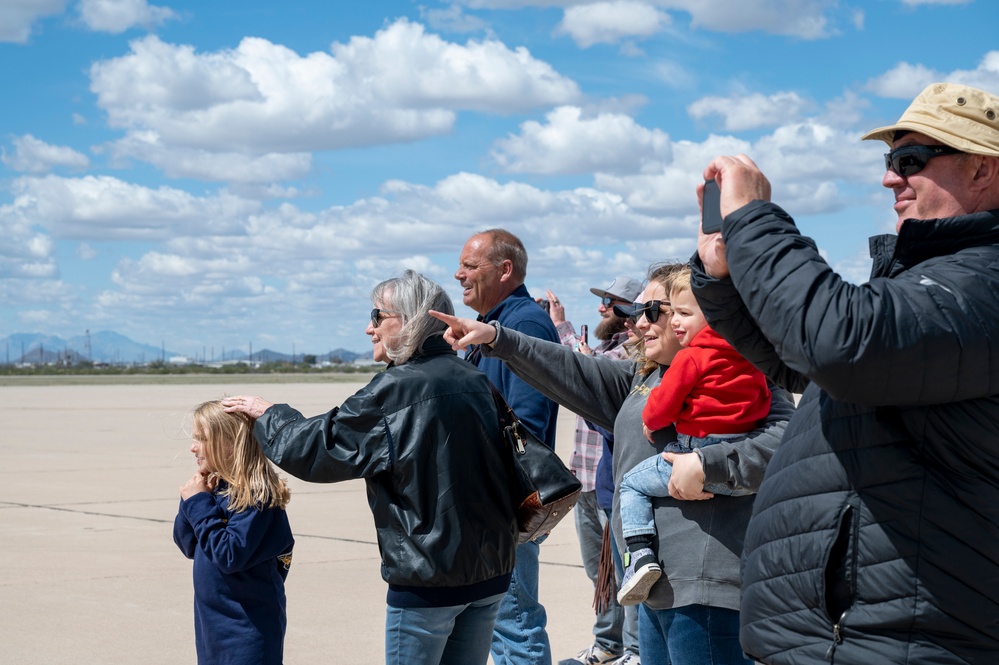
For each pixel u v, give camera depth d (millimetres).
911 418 2059
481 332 3633
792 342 2035
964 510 2029
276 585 3814
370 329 3576
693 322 3309
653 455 3473
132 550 8078
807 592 2166
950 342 1950
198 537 3693
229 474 3711
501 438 3553
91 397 38219
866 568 2092
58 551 8031
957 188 2186
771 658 2240
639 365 3900
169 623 5914
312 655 5273
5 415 26094
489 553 3467
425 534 3381
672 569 3264
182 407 30250
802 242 2109
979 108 2152
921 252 2166
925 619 2037
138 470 13680
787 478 2250
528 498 3559
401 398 3416
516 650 4477
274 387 52281
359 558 7844
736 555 3195
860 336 1947
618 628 5258
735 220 2174
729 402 3260
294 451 3424
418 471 3379
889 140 2373
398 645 3438
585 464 5559
